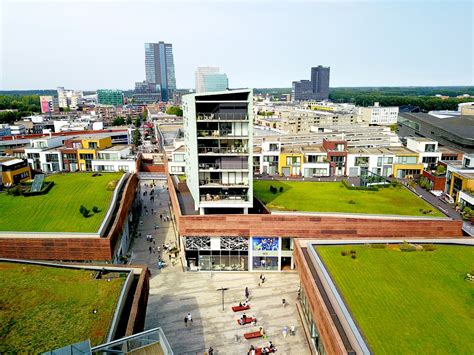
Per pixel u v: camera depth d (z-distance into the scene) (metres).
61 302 40.72
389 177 104.00
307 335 50.22
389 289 42.12
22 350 33.22
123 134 171.62
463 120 142.75
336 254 50.88
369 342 33.53
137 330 39.28
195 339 50.69
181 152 108.06
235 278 66.81
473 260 49.38
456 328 35.38
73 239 59.31
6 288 43.22
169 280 66.06
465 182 83.31
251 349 47.69
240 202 69.00
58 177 96.12
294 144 130.38
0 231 60.97
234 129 66.69
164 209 103.88
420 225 64.81
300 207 70.88
